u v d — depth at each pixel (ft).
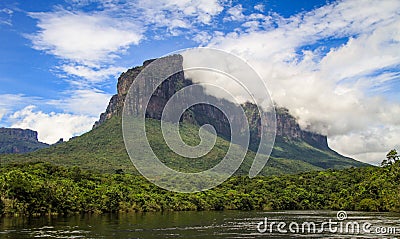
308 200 534.37
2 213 299.79
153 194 426.92
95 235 204.44
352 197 508.12
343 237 209.15
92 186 400.26
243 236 210.18
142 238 197.26
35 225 245.65
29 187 319.27
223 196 479.41
